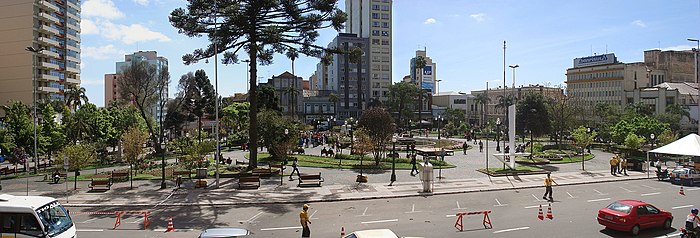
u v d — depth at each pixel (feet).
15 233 50.08
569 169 137.90
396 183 111.86
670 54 442.50
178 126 287.28
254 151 130.82
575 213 80.38
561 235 65.26
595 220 74.95
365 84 469.16
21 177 133.39
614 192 101.76
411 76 581.12
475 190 102.68
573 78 479.00
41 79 266.98
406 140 232.73
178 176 112.57
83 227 71.82
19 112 164.04
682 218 75.92
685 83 405.39
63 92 289.94
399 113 402.93
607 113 307.58
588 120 315.99
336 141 205.26
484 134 323.78
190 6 120.37
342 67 463.83
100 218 78.64
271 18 127.44
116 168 155.53
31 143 157.38
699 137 119.14
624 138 192.65
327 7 126.31
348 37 463.42
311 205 88.58
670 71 442.09
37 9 265.54
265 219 77.36
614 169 128.16
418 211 82.69
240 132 256.93
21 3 259.19
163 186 105.91
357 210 83.71
